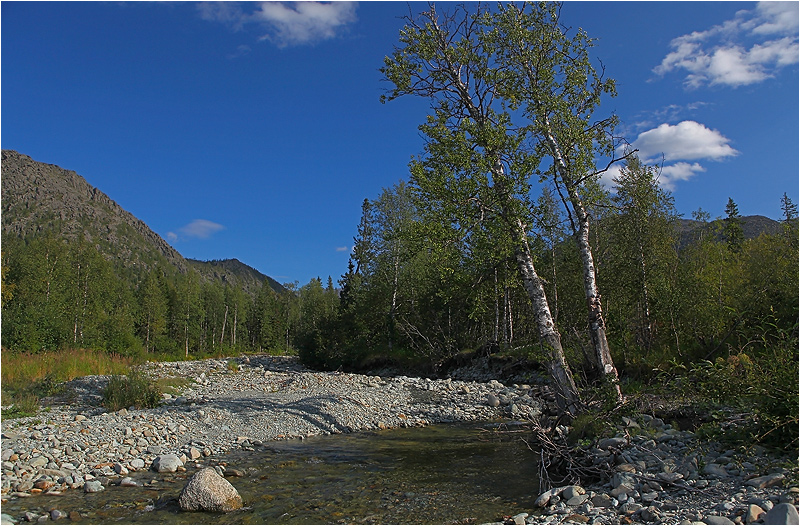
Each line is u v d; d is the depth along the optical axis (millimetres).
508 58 13977
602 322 12789
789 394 7742
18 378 21875
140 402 17938
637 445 9398
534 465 10781
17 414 15805
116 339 45500
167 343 67375
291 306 97875
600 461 9125
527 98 13734
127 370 27844
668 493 7426
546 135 13430
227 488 8391
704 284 19500
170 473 10375
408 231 13273
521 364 26641
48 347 35562
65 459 10898
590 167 13172
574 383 12430
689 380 10203
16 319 35500
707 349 18203
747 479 7188
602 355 12492
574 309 25234
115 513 7980
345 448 12945
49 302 42031
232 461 11555
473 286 14219
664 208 21953
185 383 25828
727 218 39031
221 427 14906
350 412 17578
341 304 44500
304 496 8891
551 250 26375
